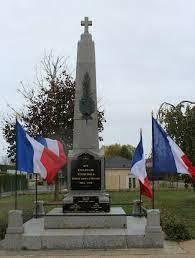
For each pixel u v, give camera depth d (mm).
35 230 12656
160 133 12930
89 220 12953
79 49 14922
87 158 14102
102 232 12117
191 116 25828
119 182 67125
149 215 11906
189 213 20922
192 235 13461
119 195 40469
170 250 11398
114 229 12648
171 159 12789
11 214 11852
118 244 11742
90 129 14625
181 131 25828
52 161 13055
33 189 57781
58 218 12977
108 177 67125
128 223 14094
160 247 11742
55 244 11695
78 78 14797
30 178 63875
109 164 67688
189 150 25375
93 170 14070
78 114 14680
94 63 14875
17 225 11828
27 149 12805
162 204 26547
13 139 34031
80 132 14602
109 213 13438
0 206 22094
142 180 12906
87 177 14047
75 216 12977
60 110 32938
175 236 12891
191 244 12258
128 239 11773
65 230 12562
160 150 12867
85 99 14688
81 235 11773
